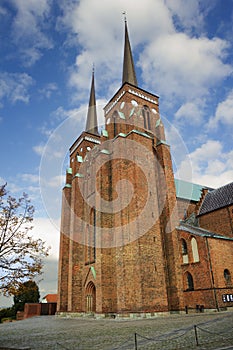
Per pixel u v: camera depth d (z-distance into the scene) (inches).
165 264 1358.3
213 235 1374.3
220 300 1219.9
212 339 558.9
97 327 889.5
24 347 558.3
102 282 1288.1
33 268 779.4
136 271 1198.3
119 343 582.6
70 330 863.7
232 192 1748.3
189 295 1307.8
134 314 1144.8
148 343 563.5
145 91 1865.2
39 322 1358.3
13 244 787.4
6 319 2438.5
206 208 1845.5
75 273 1622.8
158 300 1197.7
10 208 825.5
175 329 707.4
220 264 1310.3
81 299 1585.9
